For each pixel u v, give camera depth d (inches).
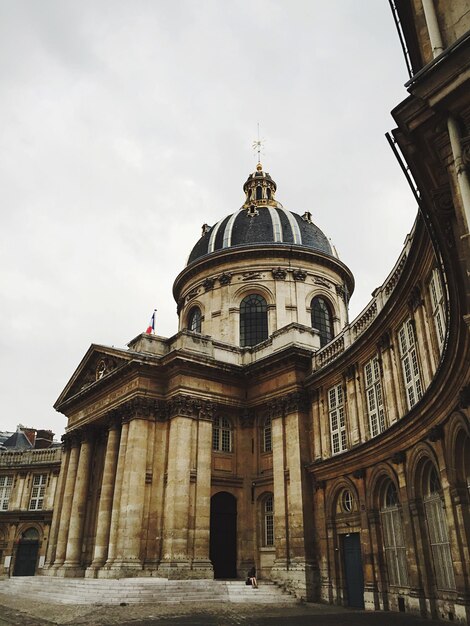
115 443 949.2
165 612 599.5
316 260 1213.1
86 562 1007.6
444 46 260.2
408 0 296.5
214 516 902.4
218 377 957.2
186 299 1264.8
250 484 934.4
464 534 450.6
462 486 459.8
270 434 941.8
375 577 658.2
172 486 848.3
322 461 787.4
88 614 577.6
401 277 589.0
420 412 534.6
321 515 790.5
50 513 1437.0
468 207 226.7
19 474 1533.0
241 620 535.5
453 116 239.8
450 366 422.9
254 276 1181.1
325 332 1183.6
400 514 626.5
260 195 1455.5
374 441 653.9
